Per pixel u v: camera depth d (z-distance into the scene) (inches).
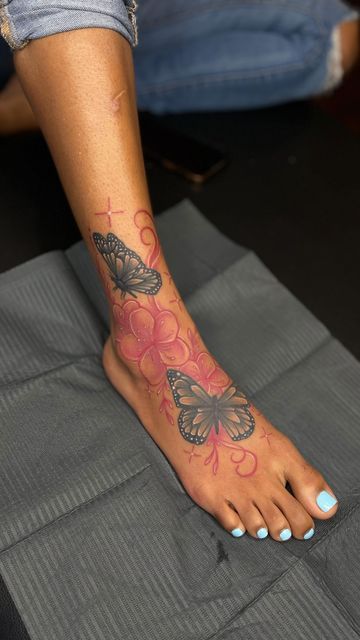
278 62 53.5
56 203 49.7
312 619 30.9
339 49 54.7
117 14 31.6
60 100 31.7
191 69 54.2
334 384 39.6
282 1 51.1
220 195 52.3
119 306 34.0
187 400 34.3
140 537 32.6
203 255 46.4
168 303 33.7
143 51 54.4
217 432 34.2
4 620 30.5
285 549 33.0
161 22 52.2
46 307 41.0
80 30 30.9
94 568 31.4
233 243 47.3
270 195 52.7
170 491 34.6
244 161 54.9
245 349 40.8
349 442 37.1
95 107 31.5
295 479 33.9
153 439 35.9
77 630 29.6
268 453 34.2
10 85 51.5
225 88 55.8
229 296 43.2
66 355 39.2
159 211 50.8
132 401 36.6
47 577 30.8
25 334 39.6
